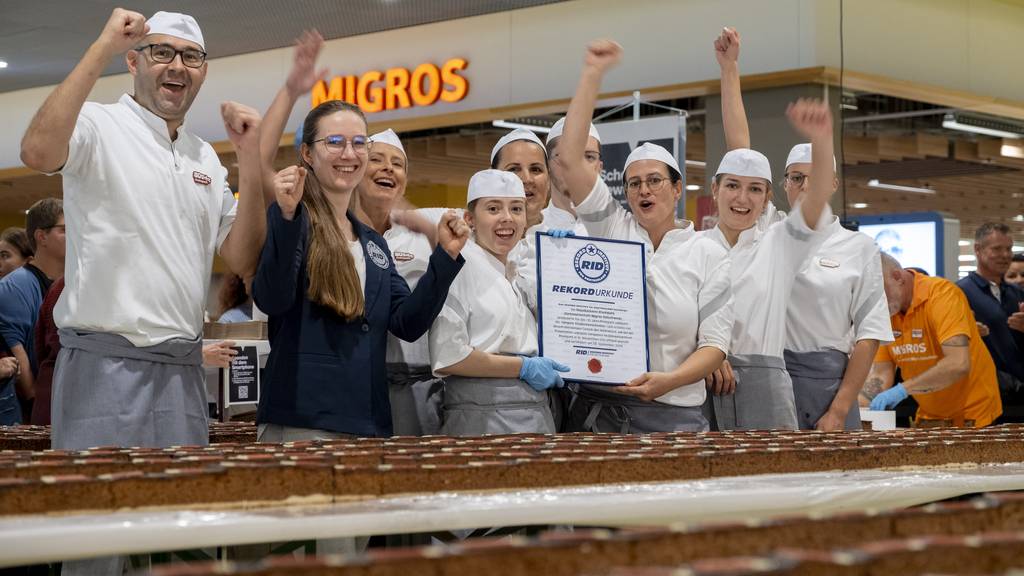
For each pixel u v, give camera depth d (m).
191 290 2.78
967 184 10.69
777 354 3.63
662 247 3.47
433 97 9.61
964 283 5.90
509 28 9.28
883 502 1.96
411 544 2.39
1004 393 5.77
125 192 2.69
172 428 2.70
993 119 8.59
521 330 3.20
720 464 2.06
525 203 3.44
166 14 2.81
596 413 3.31
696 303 3.39
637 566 1.13
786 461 2.14
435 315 2.91
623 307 3.29
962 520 1.31
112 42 2.59
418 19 9.49
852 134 9.07
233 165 11.14
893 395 5.09
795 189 4.17
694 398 3.34
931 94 7.97
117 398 2.62
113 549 1.42
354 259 2.91
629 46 8.68
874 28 7.85
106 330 2.64
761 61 8.05
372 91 9.91
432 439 2.36
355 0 8.80
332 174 2.91
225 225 3.00
